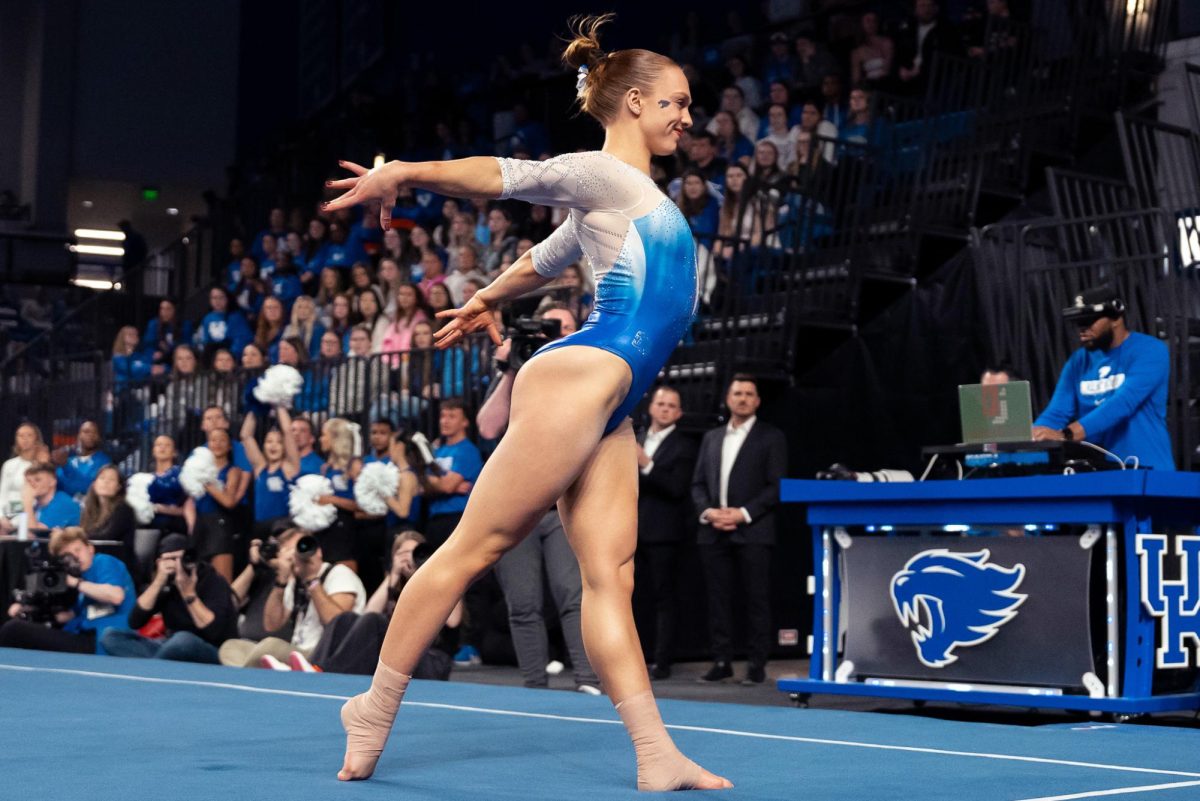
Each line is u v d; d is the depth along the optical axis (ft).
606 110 10.55
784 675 26.76
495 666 28.53
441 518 27.94
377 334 39.29
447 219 45.16
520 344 18.88
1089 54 36.22
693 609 30.25
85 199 71.82
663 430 27.22
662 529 26.63
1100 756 11.56
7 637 26.66
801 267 33.68
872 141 35.01
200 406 38.50
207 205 67.97
